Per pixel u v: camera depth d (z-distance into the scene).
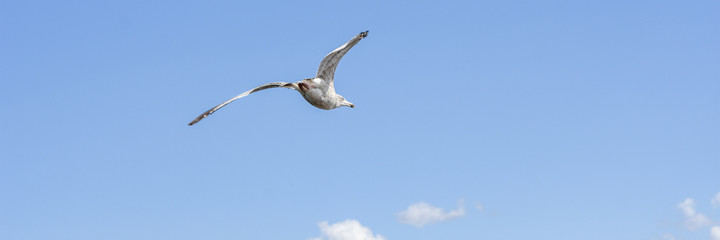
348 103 22.58
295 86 20.23
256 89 18.75
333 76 21.45
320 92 20.94
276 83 19.30
